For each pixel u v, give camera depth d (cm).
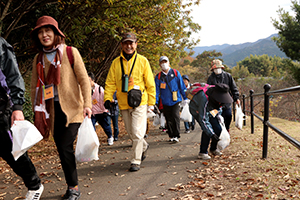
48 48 299
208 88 460
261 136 671
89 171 445
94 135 327
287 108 1881
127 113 443
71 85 302
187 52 1488
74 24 740
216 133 464
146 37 1045
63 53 299
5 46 255
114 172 430
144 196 326
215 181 356
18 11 759
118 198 325
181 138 733
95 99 648
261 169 385
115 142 726
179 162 468
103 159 523
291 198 277
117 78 440
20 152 250
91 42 1175
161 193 331
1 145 264
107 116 675
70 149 306
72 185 315
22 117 262
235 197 296
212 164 440
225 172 390
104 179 399
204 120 450
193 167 432
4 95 253
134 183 374
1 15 632
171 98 639
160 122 812
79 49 1154
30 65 966
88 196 336
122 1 705
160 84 639
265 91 445
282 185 316
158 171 421
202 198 301
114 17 732
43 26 291
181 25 1284
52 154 602
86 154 325
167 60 637
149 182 374
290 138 307
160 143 670
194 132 844
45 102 300
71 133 304
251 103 747
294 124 912
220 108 483
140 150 435
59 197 332
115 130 757
